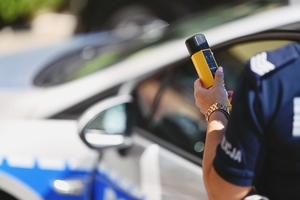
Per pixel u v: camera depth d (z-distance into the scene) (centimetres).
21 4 1096
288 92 180
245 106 183
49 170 343
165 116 357
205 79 210
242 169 184
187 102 364
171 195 326
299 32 306
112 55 432
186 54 360
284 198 190
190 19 481
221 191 189
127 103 324
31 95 375
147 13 934
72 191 339
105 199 338
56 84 397
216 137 200
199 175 327
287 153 183
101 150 320
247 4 435
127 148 340
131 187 334
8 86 410
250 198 187
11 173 346
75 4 1009
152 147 341
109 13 951
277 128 180
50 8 1109
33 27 1129
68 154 343
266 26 345
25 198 344
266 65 185
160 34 471
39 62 481
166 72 360
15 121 358
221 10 463
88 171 339
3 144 350
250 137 182
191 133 356
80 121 319
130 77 358
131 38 551
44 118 356
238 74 344
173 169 333
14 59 500
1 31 1125
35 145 347
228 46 343
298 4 356
